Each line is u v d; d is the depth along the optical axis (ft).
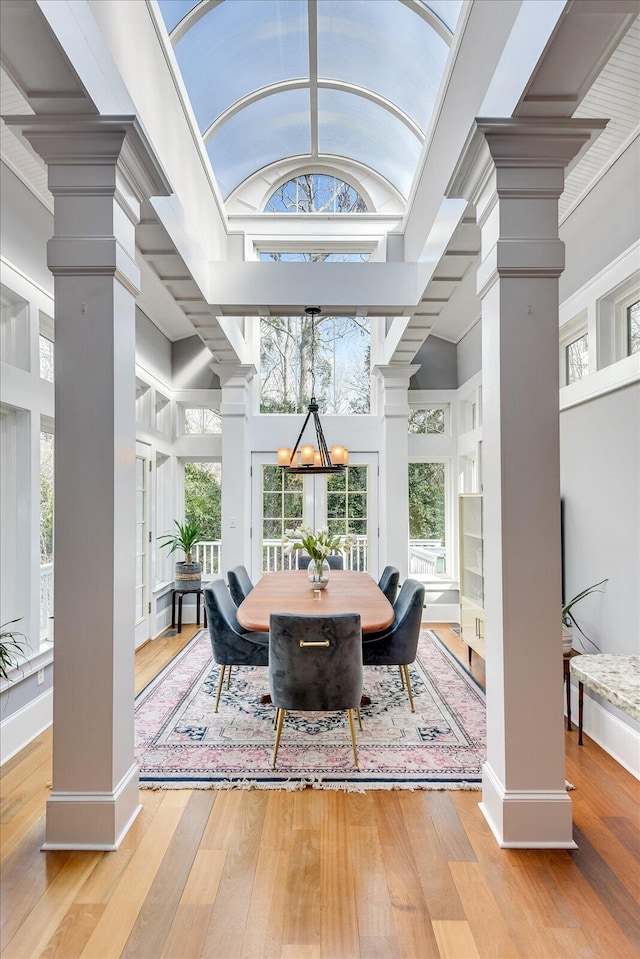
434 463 21.13
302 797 8.20
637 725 8.95
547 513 7.11
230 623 12.13
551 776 6.94
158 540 20.35
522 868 6.50
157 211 8.80
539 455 7.14
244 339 19.24
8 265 9.45
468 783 8.57
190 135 11.62
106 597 7.04
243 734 10.52
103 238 7.15
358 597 12.51
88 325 7.22
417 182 13.99
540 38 5.71
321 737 10.39
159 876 6.37
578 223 10.93
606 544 10.16
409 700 12.26
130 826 7.38
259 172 18.58
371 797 8.20
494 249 7.26
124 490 7.48
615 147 9.23
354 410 21.30
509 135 6.93
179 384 20.70
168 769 9.03
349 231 18.70
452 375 20.81
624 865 6.56
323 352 21.33
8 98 8.34
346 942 5.41
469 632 15.17
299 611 10.99
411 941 5.42
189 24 10.94
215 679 13.91
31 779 8.79
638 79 7.76
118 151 6.99
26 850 6.87
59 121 6.71
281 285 12.74
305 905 5.90
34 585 10.39
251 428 20.63
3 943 5.39
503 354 7.19
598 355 10.28
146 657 15.94
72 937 5.47
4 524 10.23
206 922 5.66
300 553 20.61
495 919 5.71
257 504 20.56
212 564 21.31
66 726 6.97
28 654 10.19
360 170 18.74
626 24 5.32
